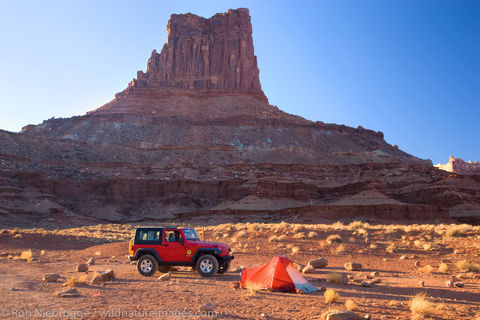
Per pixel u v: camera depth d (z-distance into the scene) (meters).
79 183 134.12
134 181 137.25
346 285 16.25
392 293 14.34
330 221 89.62
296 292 13.85
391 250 27.84
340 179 154.00
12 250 33.47
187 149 184.75
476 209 112.81
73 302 11.52
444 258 25.05
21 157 137.62
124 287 14.56
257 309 11.06
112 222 113.38
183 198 130.62
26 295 12.59
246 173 153.12
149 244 18.62
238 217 104.38
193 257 18.39
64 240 42.41
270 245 31.34
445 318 10.53
